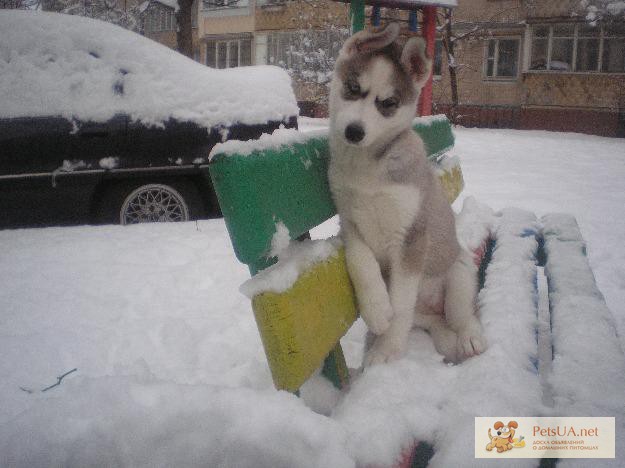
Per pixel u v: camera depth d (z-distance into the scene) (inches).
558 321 47.2
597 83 491.8
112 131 116.0
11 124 112.2
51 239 110.8
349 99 50.1
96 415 28.4
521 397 35.1
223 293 84.7
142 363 62.5
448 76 563.5
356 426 30.5
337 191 49.1
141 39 123.0
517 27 528.7
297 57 529.0
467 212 82.9
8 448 26.7
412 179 49.4
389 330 46.9
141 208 125.7
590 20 476.4
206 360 64.4
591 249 123.5
